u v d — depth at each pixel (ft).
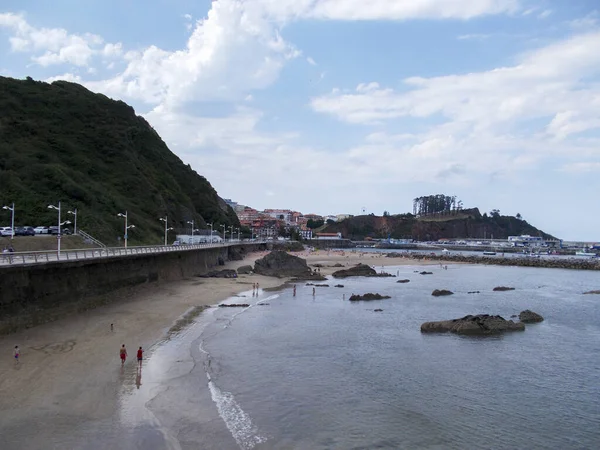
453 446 71.92
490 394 94.22
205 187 596.70
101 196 328.70
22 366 92.68
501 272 387.75
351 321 161.07
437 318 169.68
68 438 66.95
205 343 121.39
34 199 278.46
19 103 385.50
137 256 193.88
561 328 155.74
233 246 469.98
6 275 112.88
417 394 92.94
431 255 587.68
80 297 147.23
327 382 97.66
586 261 473.67
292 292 229.66
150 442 67.26
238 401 84.84
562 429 79.10
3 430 68.08
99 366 96.48
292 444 70.18
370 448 70.28
